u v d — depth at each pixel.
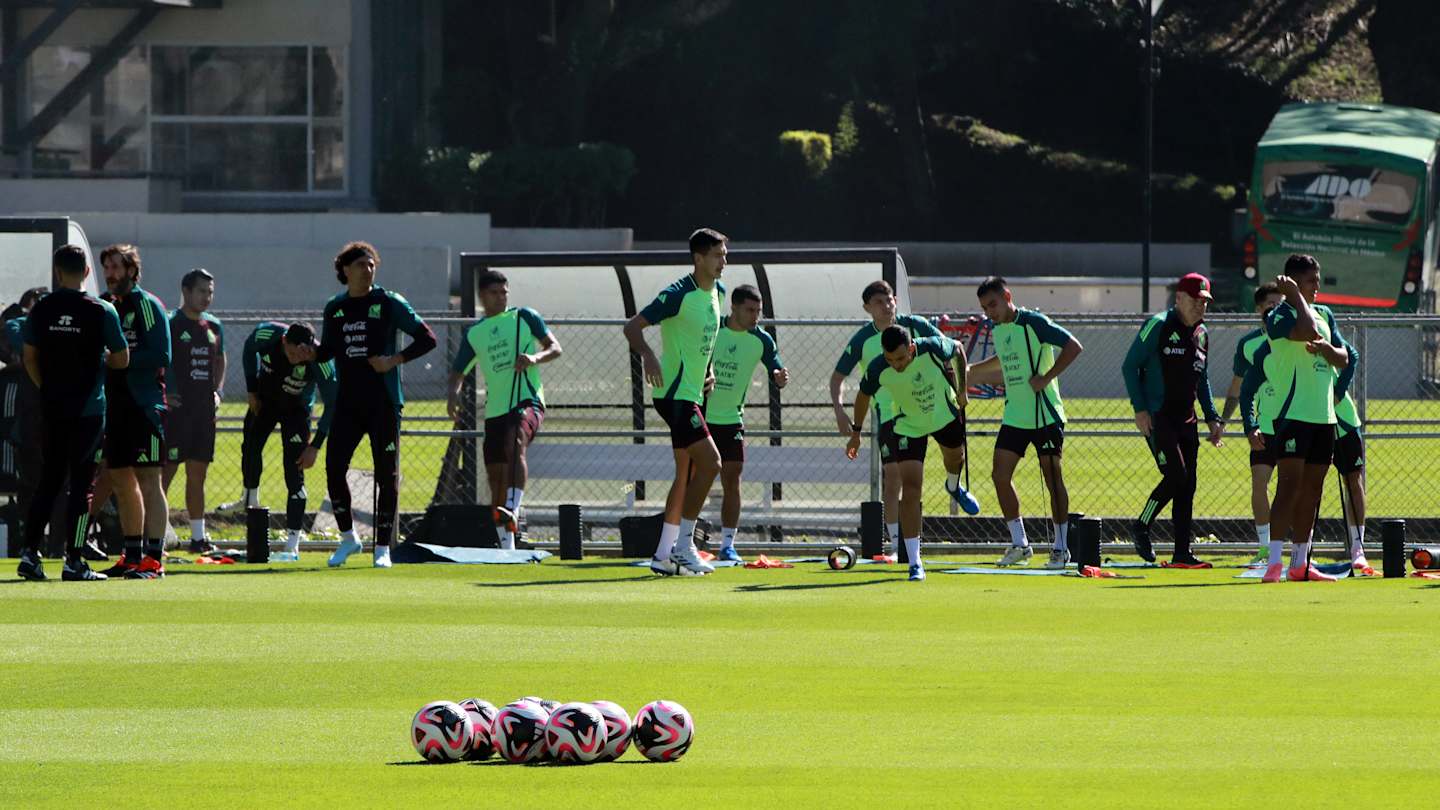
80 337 42.69
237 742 24.27
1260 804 20.25
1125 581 44.72
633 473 60.78
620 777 21.94
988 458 83.88
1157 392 48.06
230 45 184.62
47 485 43.41
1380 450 88.62
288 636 34.00
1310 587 43.00
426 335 47.06
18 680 29.12
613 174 184.50
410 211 182.25
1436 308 154.88
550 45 196.25
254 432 51.59
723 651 32.09
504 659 31.17
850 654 31.80
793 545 55.22
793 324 51.31
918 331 50.59
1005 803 20.36
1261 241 148.12
